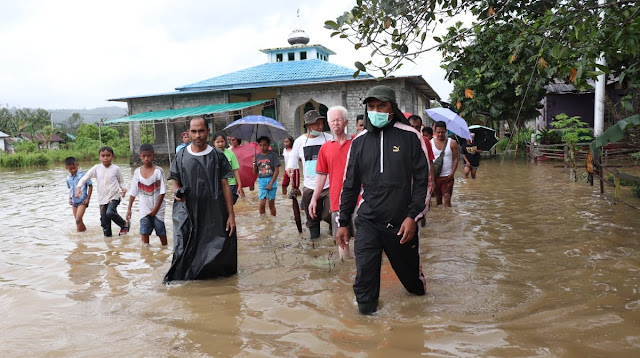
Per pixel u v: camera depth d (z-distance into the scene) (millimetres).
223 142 8578
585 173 13891
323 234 7430
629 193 10000
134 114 29672
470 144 13281
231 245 5375
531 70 5883
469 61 6562
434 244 6480
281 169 20328
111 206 7711
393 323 3891
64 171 28938
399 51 5137
